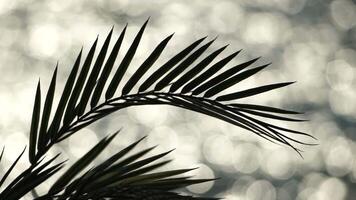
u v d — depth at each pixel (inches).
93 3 909.2
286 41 927.0
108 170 85.0
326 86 815.7
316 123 734.5
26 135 628.1
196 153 657.6
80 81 86.9
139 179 86.4
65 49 828.6
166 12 934.4
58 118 86.6
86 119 86.8
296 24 954.7
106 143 87.7
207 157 652.7
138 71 86.7
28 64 781.9
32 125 86.2
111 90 87.0
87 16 895.7
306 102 780.0
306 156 672.4
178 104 84.9
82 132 621.6
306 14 965.2
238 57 880.3
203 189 606.2
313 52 898.1
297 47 919.0
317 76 840.3
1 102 689.6
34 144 86.0
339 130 728.3
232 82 85.4
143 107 672.4
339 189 647.1
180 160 646.5
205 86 85.5
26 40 820.0
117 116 659.4
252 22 946.7
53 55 807.1
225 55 884.6
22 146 606.9
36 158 85.5
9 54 789.2
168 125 673.6
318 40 925.2
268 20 951.0
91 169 86.0
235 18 946.1
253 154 660.1
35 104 86.4
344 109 764.0
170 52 869.2
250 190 621.0
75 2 893.8
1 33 832.3
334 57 890.1
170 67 86.4
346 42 931.3
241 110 84.1
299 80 832.9
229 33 927.0
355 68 872.9
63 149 594.6
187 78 86.1
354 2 967.0
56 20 873.5
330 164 668.1
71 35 858.1
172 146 663.1
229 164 649.6
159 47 86.2
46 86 736.3
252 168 646.5
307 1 975.0
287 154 665.0
